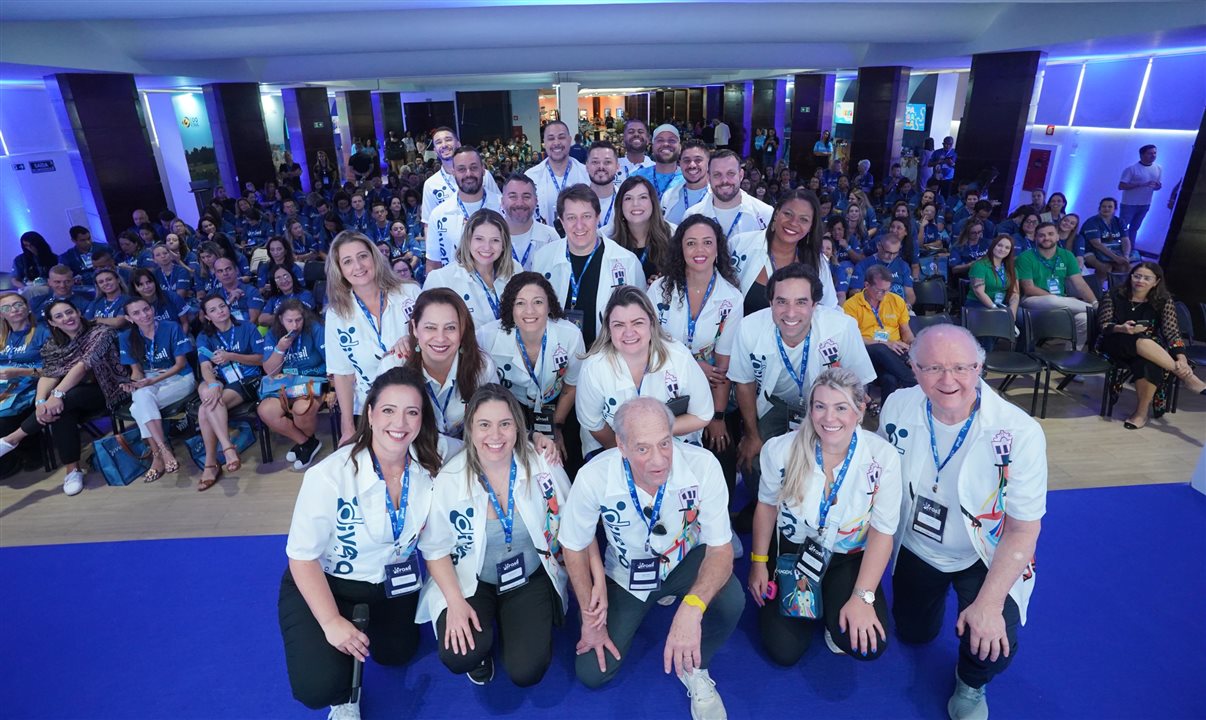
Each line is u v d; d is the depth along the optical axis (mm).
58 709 2400
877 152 14508
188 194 14523
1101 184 11266
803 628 2449
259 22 9102
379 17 9211
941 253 7816
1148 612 2740
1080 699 2334
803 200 3164
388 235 9539
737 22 9523
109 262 6824
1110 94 10938
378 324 3268
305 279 7207
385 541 2223
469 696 2424
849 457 2291
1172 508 3500
